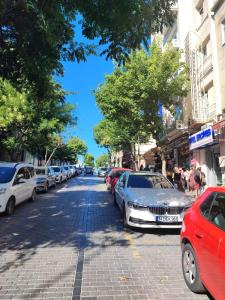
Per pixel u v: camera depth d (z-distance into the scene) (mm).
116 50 6527
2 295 4270
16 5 5594
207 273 3871
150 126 17375
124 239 7461
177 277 4953
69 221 9742
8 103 19609
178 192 9086
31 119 20828
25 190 13078
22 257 6020
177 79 16625
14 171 12055
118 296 4234
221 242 3568
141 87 15594
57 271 5223
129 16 5789
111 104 16750
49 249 6574
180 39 23391
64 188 23266
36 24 5887
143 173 10672
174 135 22938
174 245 6965
